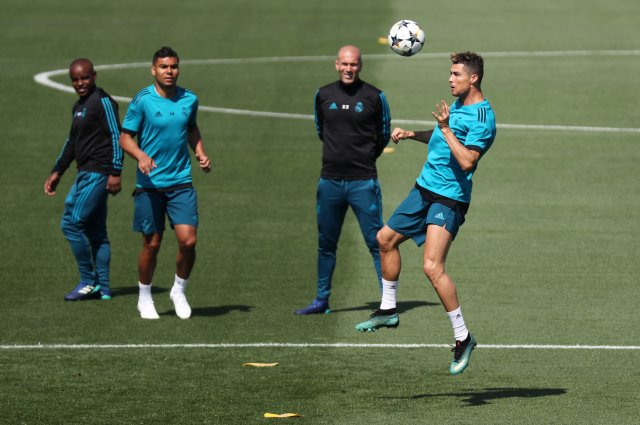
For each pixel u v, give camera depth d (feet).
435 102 226.99
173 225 120.88
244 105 226.79
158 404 94.02
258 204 167.22
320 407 92.94
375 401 94.58
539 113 221.25
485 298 127.54
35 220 160.45
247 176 181.68
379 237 96.07
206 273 138.72
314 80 246.88
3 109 221.05
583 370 103.35
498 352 109.19
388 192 172.96
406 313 123.13
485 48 275.80
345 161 121.70
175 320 121.39
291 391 97.45
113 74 251.80
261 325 119.14
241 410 92.32
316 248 148.05
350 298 129.18
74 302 128.67
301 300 128.57
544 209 164.55
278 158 191.62
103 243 131.13
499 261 141.49
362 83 122.01
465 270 138.00
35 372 103.55
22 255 146.00
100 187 128.06
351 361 106.52
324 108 122.42
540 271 137.49
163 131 119.34
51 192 132.57
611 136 205.46
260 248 148.15
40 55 268.41
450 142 89.25
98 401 94.99
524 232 153.79
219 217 160.86
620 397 95.20
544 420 89.20
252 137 204.13
